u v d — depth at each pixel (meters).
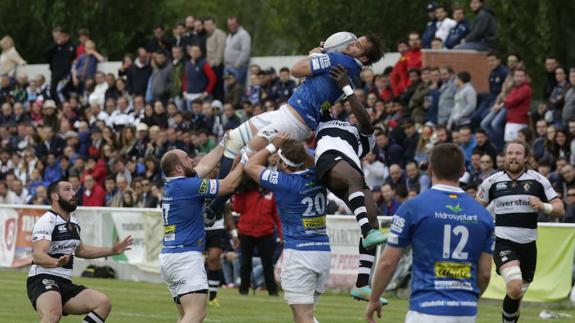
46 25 75.44
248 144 21.73
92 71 59.53
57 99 60.50
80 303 22.89
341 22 68.19
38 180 52.72
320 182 20.92
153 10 79.06
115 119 54.00
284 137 21.19
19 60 65.94
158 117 51.53
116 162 49.09
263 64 53.75
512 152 25.70
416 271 15.99
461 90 42.41
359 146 21.67
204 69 52.03
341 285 38.12
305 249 20.97
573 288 33.53
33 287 22.81
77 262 45.97
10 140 57.78
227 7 102.06
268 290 36.91
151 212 43.22
